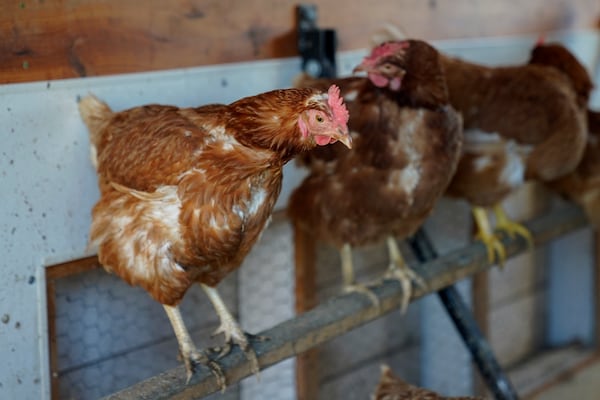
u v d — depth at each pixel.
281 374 1.99
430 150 1.61
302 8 1.82
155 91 1.60
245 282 1.89
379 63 1.57
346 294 1.66
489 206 1.96
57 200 1.48
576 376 2.75
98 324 1.66
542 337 2.99
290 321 1.53
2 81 1.39
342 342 2.16
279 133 1.27
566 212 2.21
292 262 1.96
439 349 2.42
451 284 1.84
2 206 1.41
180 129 1.31
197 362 1.38
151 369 1.76
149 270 1.32
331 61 1.83
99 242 1.36
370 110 1.60
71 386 1.63
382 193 1.63
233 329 1.45
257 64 1.77
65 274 1.53
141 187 1.32
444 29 2.19
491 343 2.67
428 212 1.73
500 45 2.36
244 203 1.31
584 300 2.94
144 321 1.74
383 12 2.03
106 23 1.52
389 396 1.57
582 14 2.70
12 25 1.39
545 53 2.03
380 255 2.24
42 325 1.48
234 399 1.91
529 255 2.84
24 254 1.45
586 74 2.03
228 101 1.72
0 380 1.44
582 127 1.94
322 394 2.12
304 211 1.72
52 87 1.45
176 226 1.30
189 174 1.30
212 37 1.69
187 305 1.79
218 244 1.32
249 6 1.74
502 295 2.71
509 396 1.83
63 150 1.48
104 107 1.46
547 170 1.97
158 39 1.60
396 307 1.71
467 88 1.87
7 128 1.40
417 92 1.59
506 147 1.87
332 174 1.66
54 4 1.44
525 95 1.85
